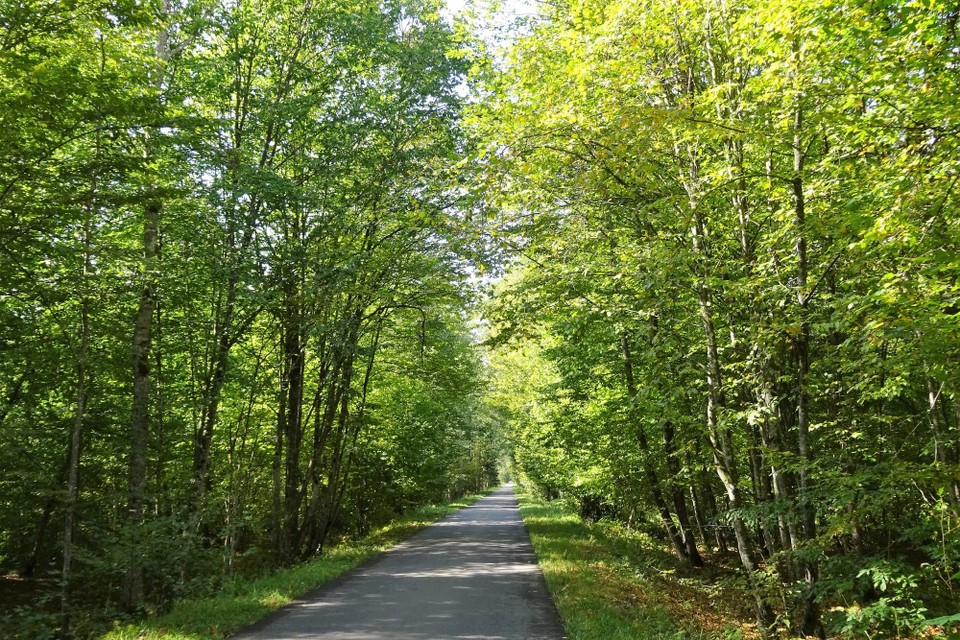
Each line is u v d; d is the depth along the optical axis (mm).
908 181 5660
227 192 13320
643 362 12289
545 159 8266
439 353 20562
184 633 7465
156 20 9875
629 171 7895
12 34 8180
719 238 9492
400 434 24375
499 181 7930
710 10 7664
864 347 6379
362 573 12641
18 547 14656
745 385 9406
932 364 6723
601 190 8367
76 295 9750
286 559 15961
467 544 17953
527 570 12812
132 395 12852
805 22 5773
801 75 6137
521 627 7805
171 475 14875
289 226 15828
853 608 7516
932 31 5512
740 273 8773
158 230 12758
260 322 16922
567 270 9328
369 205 16641
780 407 10094
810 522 7672
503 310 10617
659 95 8477
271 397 17328
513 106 8477
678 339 9523
